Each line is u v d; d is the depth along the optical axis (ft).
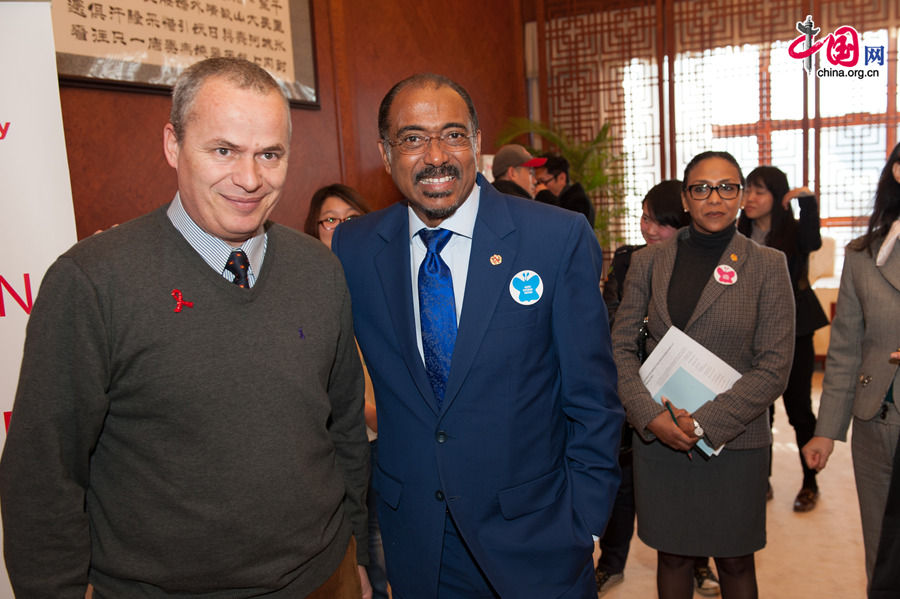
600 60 21.62
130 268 3.69
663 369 6.61
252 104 3.70
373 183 15.25
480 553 4.47
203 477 3.75
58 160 5.28
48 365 3.51
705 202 6.62
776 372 6.26
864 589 8.57
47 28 5.20
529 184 12.31
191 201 3.78
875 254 5.96
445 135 4.38
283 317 4.08
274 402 3.94
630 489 8.65
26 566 3.57
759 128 20.12
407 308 4.62
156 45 9.67
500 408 4.46
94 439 3.73
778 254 6.64
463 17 19.11
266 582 3.93
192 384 3.72
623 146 21.66
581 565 4.65
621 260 8.50
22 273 5.20
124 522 3.77
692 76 20.74
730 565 6.79
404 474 4.66
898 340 5.71
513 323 4.46
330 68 13.58
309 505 4.08
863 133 19.85
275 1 11.99
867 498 5.92
